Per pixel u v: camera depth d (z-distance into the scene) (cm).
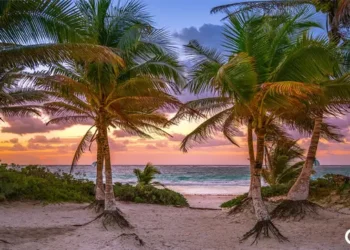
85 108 1451
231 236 1130
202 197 2886
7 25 831
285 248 959
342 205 1530
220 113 1419
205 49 1157
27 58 798
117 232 1122
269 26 1091
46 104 1605
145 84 1190
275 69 1022
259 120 1075
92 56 807
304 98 998
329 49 941
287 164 2241
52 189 1888
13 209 1565
